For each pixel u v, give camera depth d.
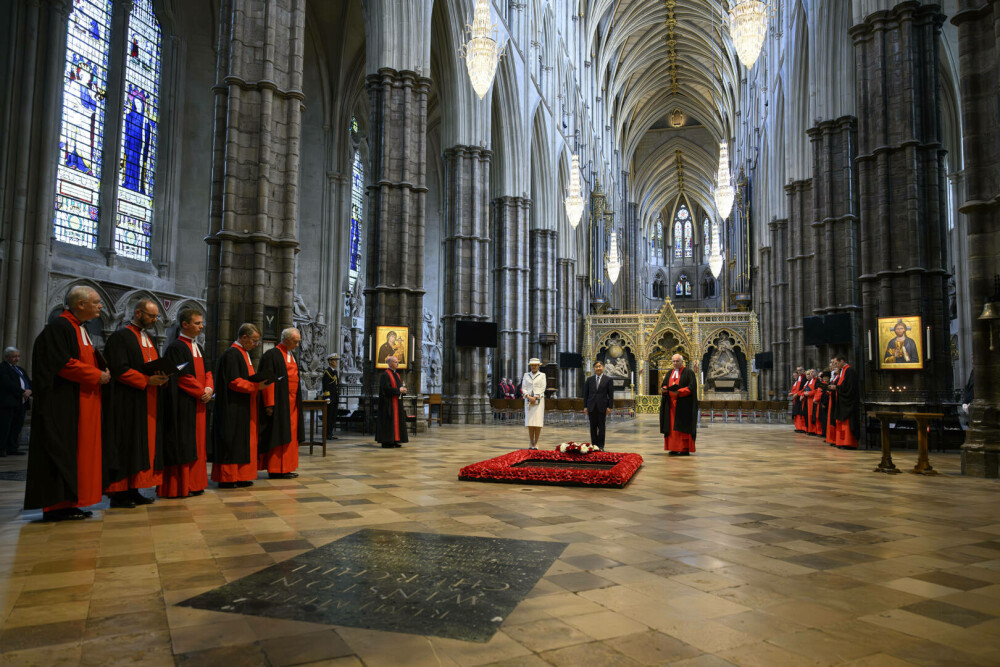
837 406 13.98
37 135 14.30
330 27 24.53
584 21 43.12
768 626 3.17
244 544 4.68
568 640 2.95
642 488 7.62
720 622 3.22
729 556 4.51
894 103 14.29
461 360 21.72
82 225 16.39
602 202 44.34
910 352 13.58
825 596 3.65
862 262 14.78
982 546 4.87
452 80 22.27
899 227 14.07
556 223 33.88
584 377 39.19
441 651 2.81
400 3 17.58
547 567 4.14
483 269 22.31
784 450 13.20
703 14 48.53
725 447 13.86
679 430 11.88
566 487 7.59
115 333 6.14
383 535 4.98
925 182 13.96
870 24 14.68
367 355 16.86
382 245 16.95
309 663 2.67
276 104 11.53
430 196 34.88
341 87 25.38
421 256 17.47
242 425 7.40
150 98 18.84
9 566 4.09
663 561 4.35
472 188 22.38
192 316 6.96
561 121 35.97
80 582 3.76
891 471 9.45
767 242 35.94
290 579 3.82
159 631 3.01
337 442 13.76
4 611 3.27
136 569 4.03
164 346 18.23
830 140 20.09
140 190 18.44
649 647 2.88
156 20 19.12
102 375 5.64
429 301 34.50
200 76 20.28
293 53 11.66
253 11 11.40
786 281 30.73
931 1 14.09
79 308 5.68
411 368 16.89
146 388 6.31
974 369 9.64
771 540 5.01
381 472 8.77
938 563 4.38
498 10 25.02
